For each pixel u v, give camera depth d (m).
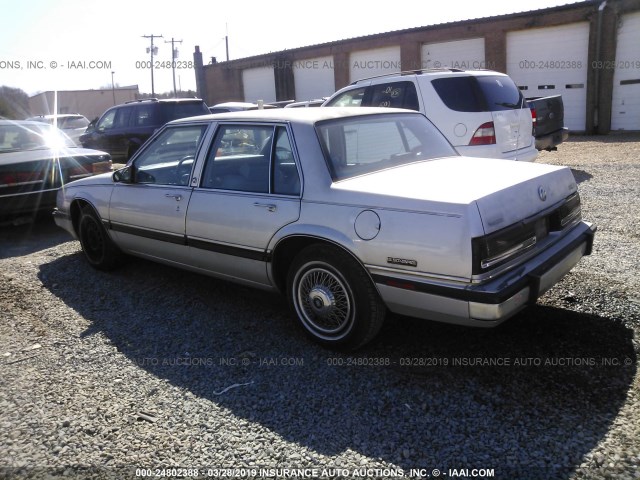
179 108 13.58
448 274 3.06
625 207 7.21
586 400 3.01
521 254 3.28
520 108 7.94
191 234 4.45
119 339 4.11
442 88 7.51
